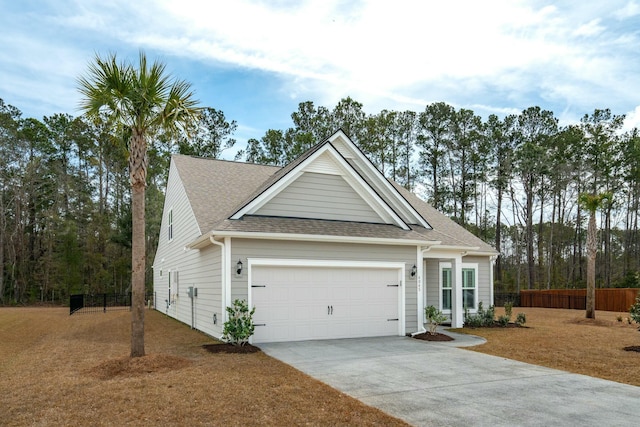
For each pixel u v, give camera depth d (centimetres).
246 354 1021
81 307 2728
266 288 1223
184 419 567
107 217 4016
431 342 1257
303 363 931
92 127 4316
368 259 1352
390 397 686
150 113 927
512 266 5194
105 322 1878
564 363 979
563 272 4747
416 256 1430
